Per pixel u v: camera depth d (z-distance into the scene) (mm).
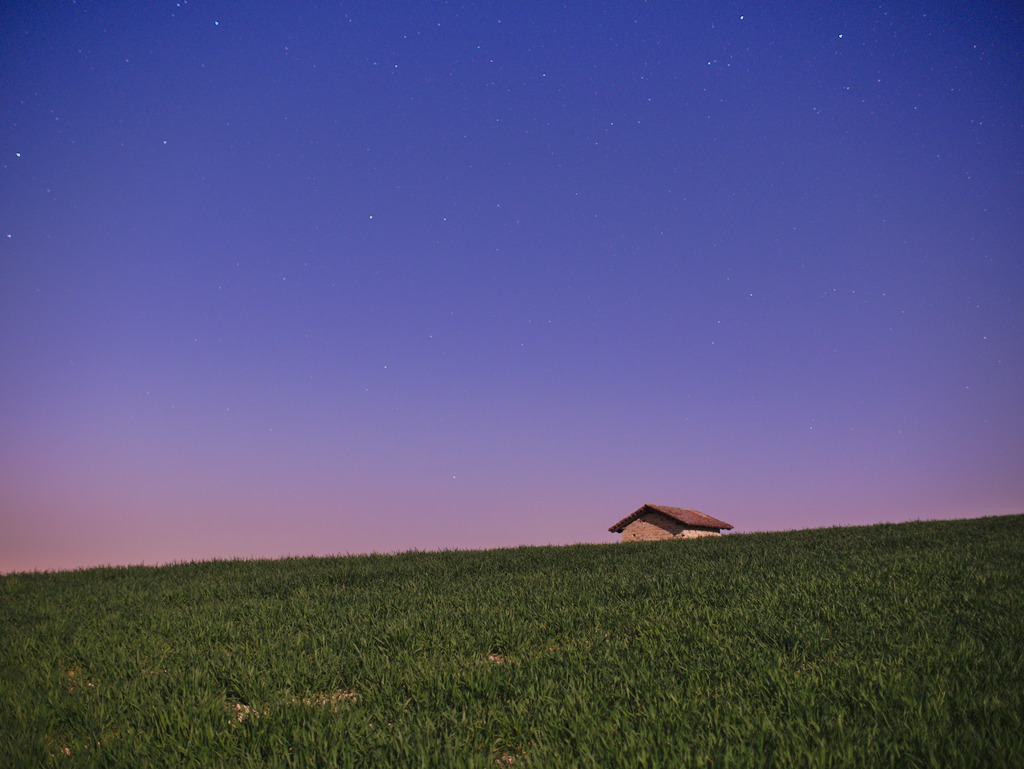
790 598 9859
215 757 4902
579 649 7477
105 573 18797
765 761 4340
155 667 7652
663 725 5055
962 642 6824
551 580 13773
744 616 8648
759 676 6121
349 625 9555
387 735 5074
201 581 16141
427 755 4629
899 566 12602
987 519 25266
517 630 8555
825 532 24094
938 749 4336
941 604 9195
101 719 5801
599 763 4445
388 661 7352
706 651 7094
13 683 6902
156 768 4789
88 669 7742
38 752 5078
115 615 11188
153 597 13555
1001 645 6828
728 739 4723
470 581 14492
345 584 15438
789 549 18141
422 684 6367
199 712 5777
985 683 5664
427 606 10961
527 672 6688
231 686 6730
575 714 5281
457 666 6906
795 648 7074
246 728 5383
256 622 10219
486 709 5645
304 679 6766
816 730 4809
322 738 5031
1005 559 13406
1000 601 9148
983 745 4371
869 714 5109
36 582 17234
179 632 9516
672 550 20156
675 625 8375
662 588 11641
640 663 6789
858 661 6488
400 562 19766
